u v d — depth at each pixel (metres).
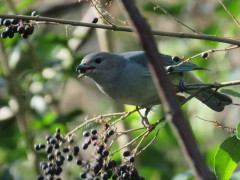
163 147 12.56
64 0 16.16
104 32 12.86
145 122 9.98
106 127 7.62
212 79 13.02
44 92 13.14
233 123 13.28
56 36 13.07
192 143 3.81
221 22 13.30
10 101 13.26
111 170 7.25
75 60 12.93
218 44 12.88
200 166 3.78
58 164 7.46
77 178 11.62
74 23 7.17
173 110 3.84
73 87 17.92
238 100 13.49
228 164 7.60
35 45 13.59
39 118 12.89
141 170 12.29
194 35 7.27
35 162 12.27
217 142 12.97
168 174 12.23
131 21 3.86
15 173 13.56
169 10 14.06
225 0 13.13
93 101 16.66
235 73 12.65
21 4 13.01
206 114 13.16
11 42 13.24
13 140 13.12
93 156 7.42
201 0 14.05
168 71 7.66
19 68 14.00
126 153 7.14
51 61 12.60
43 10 16.06
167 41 14.25
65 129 12.50
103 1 8.87
